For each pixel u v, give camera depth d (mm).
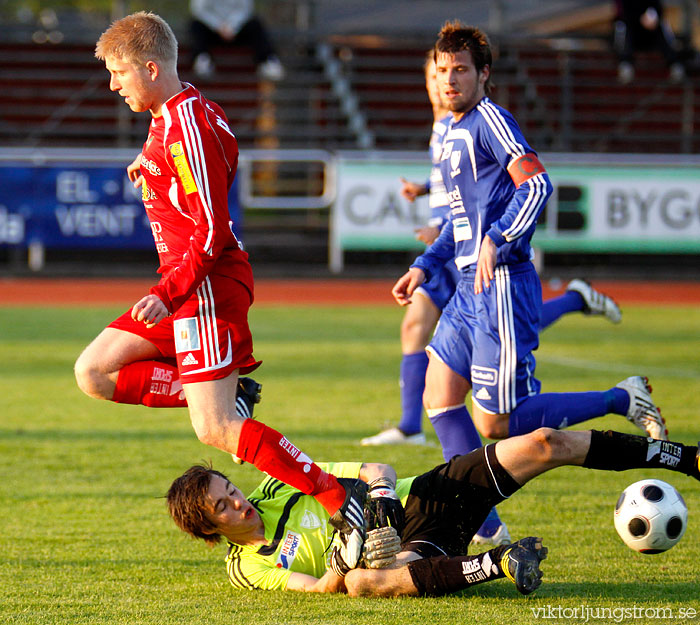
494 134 14531
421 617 11594
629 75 74375
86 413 25938
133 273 60625
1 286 57000
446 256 16422
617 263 63656
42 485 18516
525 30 107438
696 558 14125
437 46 14953
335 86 75938
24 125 71375
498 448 12461
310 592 12703
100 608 12094
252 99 73438
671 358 34844
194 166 12570
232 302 13164
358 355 35875
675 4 88750
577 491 18109
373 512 12508
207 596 12609
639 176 57000
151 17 12961
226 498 12781
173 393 14352
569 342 39281
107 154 55812
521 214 13977
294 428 23531
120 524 16062
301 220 68250
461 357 15344
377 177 57219
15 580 13266
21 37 79125
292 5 95812
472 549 14852
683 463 12438
